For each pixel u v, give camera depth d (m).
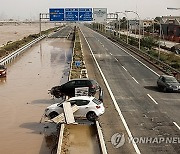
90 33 142.88
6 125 22.78
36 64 53.56
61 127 19.59
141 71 43.12
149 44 73.19
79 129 20.17
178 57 54.62
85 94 26.59
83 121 21.86
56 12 84.31
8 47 70.25
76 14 84.38
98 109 21.88
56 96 29.06
